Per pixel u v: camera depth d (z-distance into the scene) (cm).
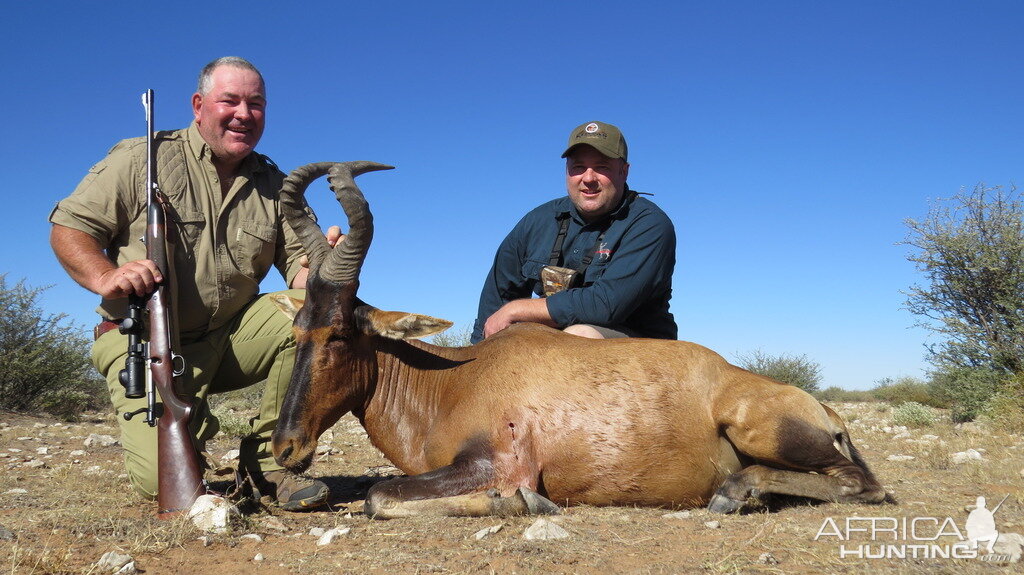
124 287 447
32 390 1521
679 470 499
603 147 642
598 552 386
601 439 495
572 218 690
